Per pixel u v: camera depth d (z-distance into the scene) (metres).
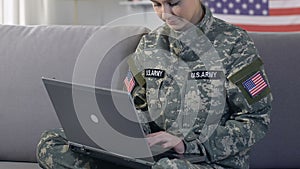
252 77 1.51
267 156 1.95
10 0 3.05
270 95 1.54
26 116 2.00
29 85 2.01
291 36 2.03
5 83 2.02
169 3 1.55
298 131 1.95
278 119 1.95
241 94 1.49
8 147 2.02
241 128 1.46
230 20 3.13
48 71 2.01
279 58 1.98
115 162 1.47
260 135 1.48
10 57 2.05
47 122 1.99
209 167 1.44
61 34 2.07
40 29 2.11
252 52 1.55
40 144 1.64
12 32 2.11
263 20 3.12
